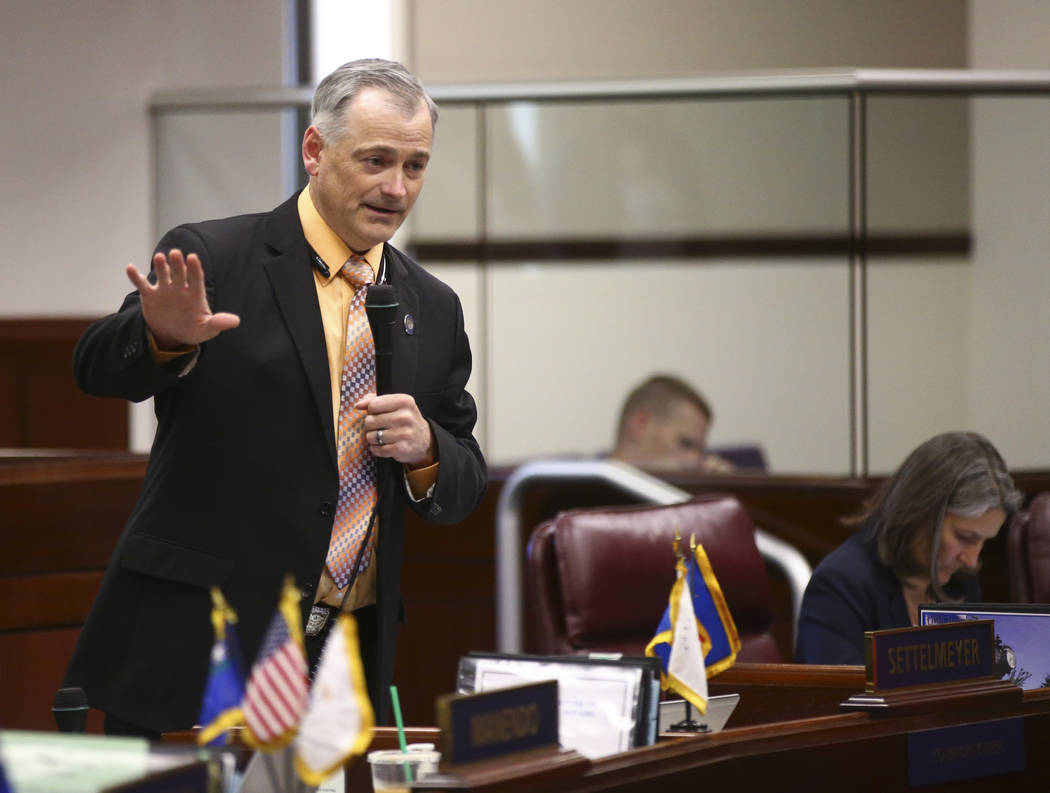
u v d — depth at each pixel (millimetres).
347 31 22656
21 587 12312
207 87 21266
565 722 5426
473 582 15141
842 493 15523
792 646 14195
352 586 7562
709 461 19078
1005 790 6125
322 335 7535
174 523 7383
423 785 4574
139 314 6992
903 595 8977
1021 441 19734
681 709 5914
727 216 22719
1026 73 19094
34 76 20703
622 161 22891
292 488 7387
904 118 20219
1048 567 10117
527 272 23188
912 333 20703
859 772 5754
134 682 7281
